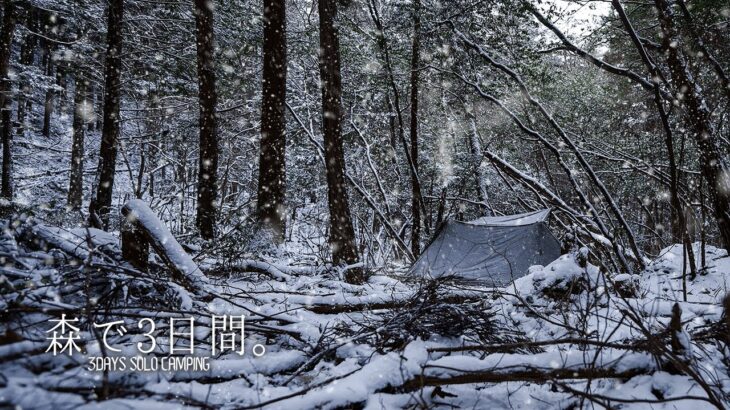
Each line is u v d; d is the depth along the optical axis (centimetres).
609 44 1309
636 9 1179
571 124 1602
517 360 286
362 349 333
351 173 1667
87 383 227
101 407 198
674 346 297
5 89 1448
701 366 295
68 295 373
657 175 1234
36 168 2433
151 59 1429
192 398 235
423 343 311
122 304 388
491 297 564
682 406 257
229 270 690
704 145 902
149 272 457
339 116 926
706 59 1022
